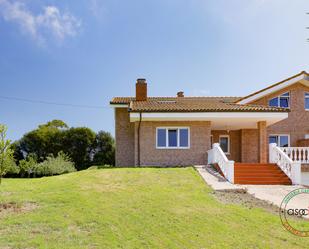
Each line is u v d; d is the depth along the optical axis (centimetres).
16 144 3972
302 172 1791
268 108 1903
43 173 2656
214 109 1848
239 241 589
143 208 795
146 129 1955
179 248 543
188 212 776
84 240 559
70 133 4116
